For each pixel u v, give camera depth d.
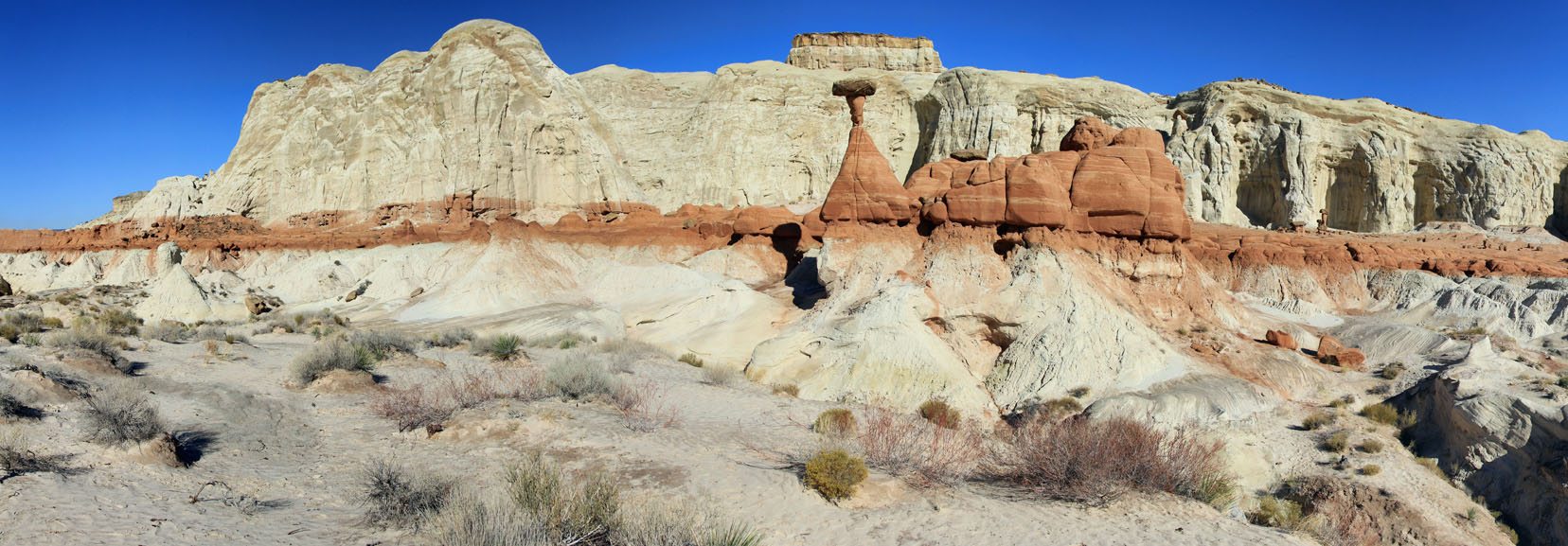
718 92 96.62
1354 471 21.47
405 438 14.11
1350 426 24.34
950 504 11.43
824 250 36.03
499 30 86.44
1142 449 13.07
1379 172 88.69
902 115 100.38
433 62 86.69
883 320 27.55
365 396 17.77
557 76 89.06
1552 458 19.23
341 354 20.22
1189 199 87.19
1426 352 31.78
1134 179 32.78
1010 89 95.06
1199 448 14.69
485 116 82.12
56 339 20.22
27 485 8.94
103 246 73.38
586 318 36.19
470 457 12.83
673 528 9.10
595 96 101.75
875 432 15.01
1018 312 28.81
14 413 12.13
